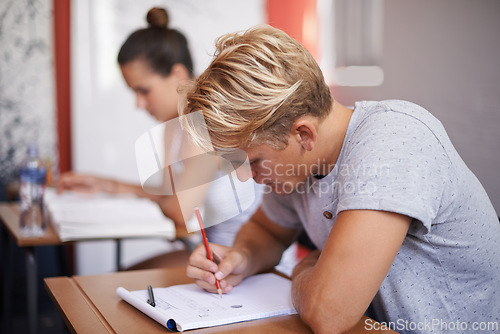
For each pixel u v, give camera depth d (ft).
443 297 3.09
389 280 3.09
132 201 6.33
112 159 8.53
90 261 8.48
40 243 5.03
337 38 9.57
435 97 8.54
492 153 7.71
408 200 2.58
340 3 9.52
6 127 8.55
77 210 5.69
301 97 2.76
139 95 5.63
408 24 8.88
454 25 8.29
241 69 2.66
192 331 2.71
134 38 5.47
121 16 8.39
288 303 3.11
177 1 8.58
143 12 8.47
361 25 9.51
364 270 2.58
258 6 9.00
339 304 2.60
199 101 2.72
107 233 5.14
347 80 9.64
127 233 5.17
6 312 6.86
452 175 2.81
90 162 8.43
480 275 3.10
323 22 9.54
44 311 8.48
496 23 7.85
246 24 8.95
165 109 5.56
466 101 8.13
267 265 3.87
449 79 8.36
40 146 8.70
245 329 2.76
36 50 8.54
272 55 2.70
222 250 3.63
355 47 9.61
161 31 5.52
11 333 7.07
